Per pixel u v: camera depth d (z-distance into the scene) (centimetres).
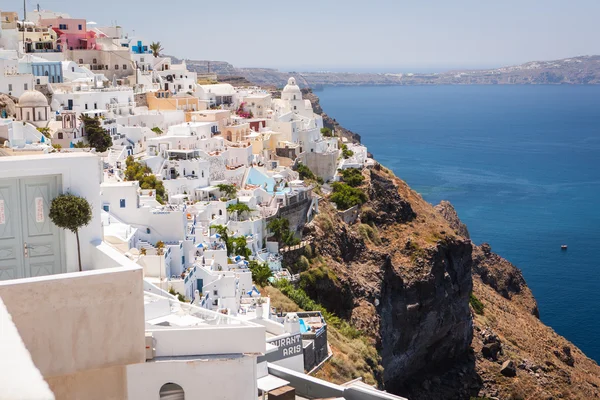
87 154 3338
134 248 9050
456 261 16625
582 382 15900
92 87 16725
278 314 10306
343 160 19075
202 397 3122
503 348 16400
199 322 3938
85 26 19962
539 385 15325
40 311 2769
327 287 13588
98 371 2889
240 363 3142
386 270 15200
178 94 19012
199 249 10550
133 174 12875
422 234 16875
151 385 3038
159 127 16588
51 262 3262
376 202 17275
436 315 15675
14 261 3219
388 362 14512
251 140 17375
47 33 18825
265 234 13500
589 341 18725
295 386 4669
